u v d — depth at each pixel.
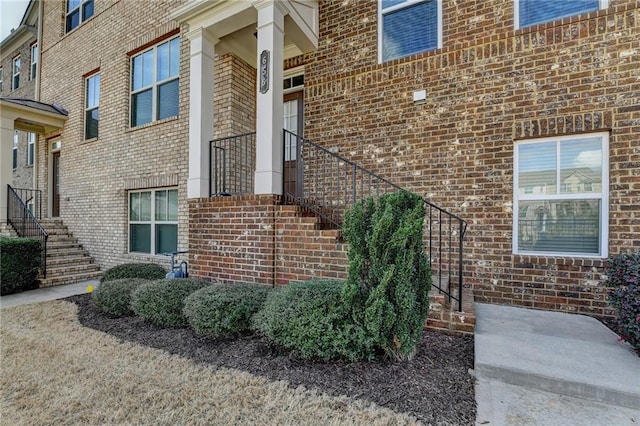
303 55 5.34
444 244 4.27
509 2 4.04
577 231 3.74
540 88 3.84
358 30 4.96
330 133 5.07
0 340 3.34
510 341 2.79
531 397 2.16
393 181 4.60
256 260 4.08
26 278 5.91
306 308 2.71
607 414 1.98
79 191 8.12
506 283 3.93
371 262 2.61
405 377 2.38
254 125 6.09
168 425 1.96
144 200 7.03
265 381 2.42
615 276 2.78
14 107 7.68
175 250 6.51
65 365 2.76
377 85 4.77
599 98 3.58
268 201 4.04
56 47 9.01
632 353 2.56
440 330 3.11
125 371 2.63
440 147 4.34
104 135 7.61
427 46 4.57
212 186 5.27
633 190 3.43
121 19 7.39
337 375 2.45
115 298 4.08
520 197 3.98
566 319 3.36
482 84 4.14
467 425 1.88
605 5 3.68
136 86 7.29
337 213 4.92
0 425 2.01
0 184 7.54
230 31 4.71
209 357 2.87
